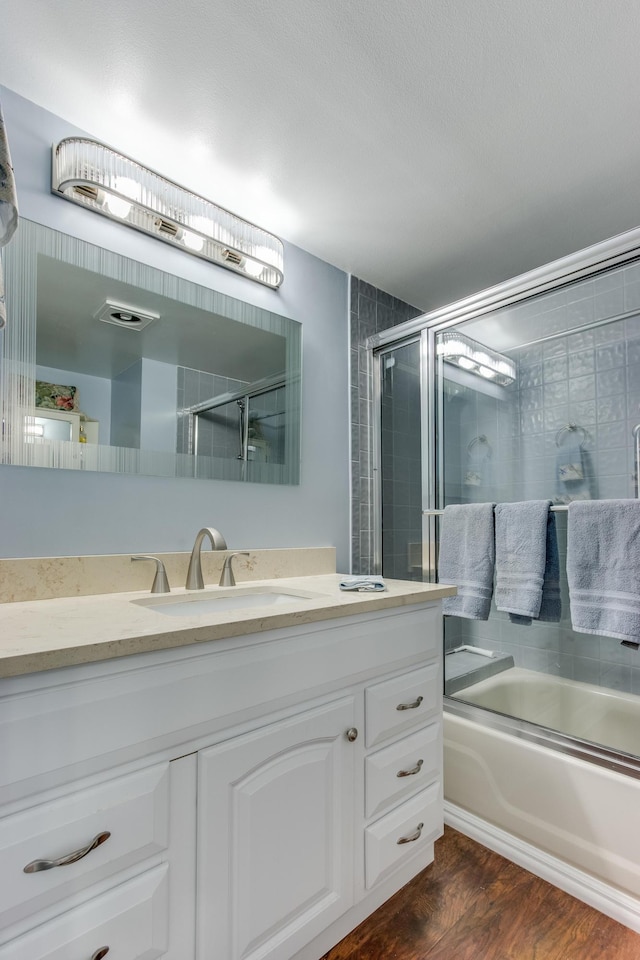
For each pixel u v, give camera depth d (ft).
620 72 3.93
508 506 5.71
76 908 2.41
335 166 5.04
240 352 5.76
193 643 2.90
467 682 6.17
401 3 3.41
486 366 6.31
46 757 2.36
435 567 6.55
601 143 4.71
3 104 4.14
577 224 6.01
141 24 3.55
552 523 5.42
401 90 4.12
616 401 5.30
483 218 5.90
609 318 5.34
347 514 6.95
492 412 6.27
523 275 5.85
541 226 6.05
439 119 4.43
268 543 5.90
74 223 4.52
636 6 3.41
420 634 4.58
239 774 3.10
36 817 2.31
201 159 4.94
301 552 6.10
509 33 3.63
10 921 2.23
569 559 5.13
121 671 2.64
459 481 6.51
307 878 3.47
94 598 4.17
